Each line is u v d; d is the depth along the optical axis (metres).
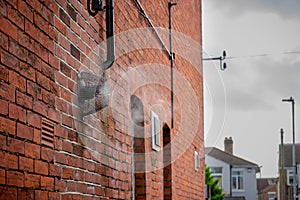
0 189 2.68
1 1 2.71
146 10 5.90
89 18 4.00
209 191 13.16
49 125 3.25
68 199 3.52
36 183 3.06
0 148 2.69
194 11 10.28
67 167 3.52
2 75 2.71
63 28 3.50
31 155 3.01
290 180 43.81
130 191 5.14
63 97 3.47
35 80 3.08
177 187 7.40
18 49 2.88
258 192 66.19
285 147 45.38
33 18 3.07
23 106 2.93
